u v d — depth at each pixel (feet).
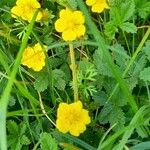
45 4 0.61
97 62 0.53
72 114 0.47
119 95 0.52
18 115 0.53
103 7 0.54
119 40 0.58
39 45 0.53
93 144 0.53
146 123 0.48
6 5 0.60
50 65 0.54
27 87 0.56
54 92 0.56
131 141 0.50
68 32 0.51
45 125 0.54
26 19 0.55
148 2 0.55
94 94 0.53
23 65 0.56
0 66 0.56
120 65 0.53
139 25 0.59
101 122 0.52
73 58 0.51
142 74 0.50
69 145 0.47
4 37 0.58
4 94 0.40
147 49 0.51
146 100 0.53
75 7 0.57
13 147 0.53
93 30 0.44
